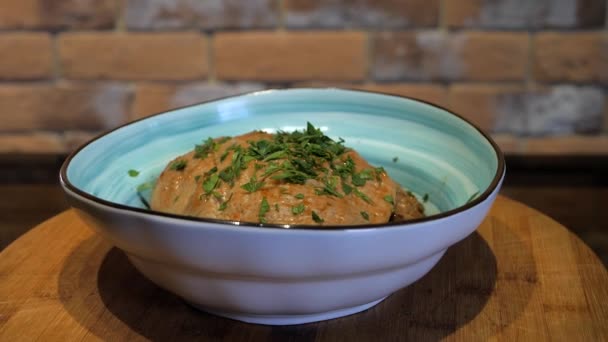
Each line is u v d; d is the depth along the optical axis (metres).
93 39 1.21
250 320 0.68
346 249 0.57
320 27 1.19
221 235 0.57
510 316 0.68
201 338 0.66
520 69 1.20
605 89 1.21
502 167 0.69
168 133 0.83
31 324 0.68
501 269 0.75
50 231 0.81
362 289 0.63
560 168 1.12
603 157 1.15
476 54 1.19
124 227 0.60
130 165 0.79
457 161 0.79
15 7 1.20
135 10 1.19
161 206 0.74
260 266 0.58
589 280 0.73
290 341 0.65
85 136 1.27
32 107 1.26
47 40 1.22
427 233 0.59
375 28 1.19
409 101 0.84
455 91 1.21
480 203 0.62
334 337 0.66
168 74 1.23
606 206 1.02
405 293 0.72
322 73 1.21
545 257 0.77
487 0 1.17
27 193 1.04
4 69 1.23
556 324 0.67
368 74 1.21
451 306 0.70
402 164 0.83
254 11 1.18
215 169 0.73
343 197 0.69
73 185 0.70
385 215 0.71
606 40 1.18
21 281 0.74
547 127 1.23
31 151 1.29
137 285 0.74
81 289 0.73
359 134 0.86
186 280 0.64
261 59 1.21
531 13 1.17
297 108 0.87
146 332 0.67
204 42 1.21
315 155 0.73
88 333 0.66
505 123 1.23
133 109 1.25
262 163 0.72
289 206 0.67
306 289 0.62
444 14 1.17
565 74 1.20
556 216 1.00
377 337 0.66
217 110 0.85
